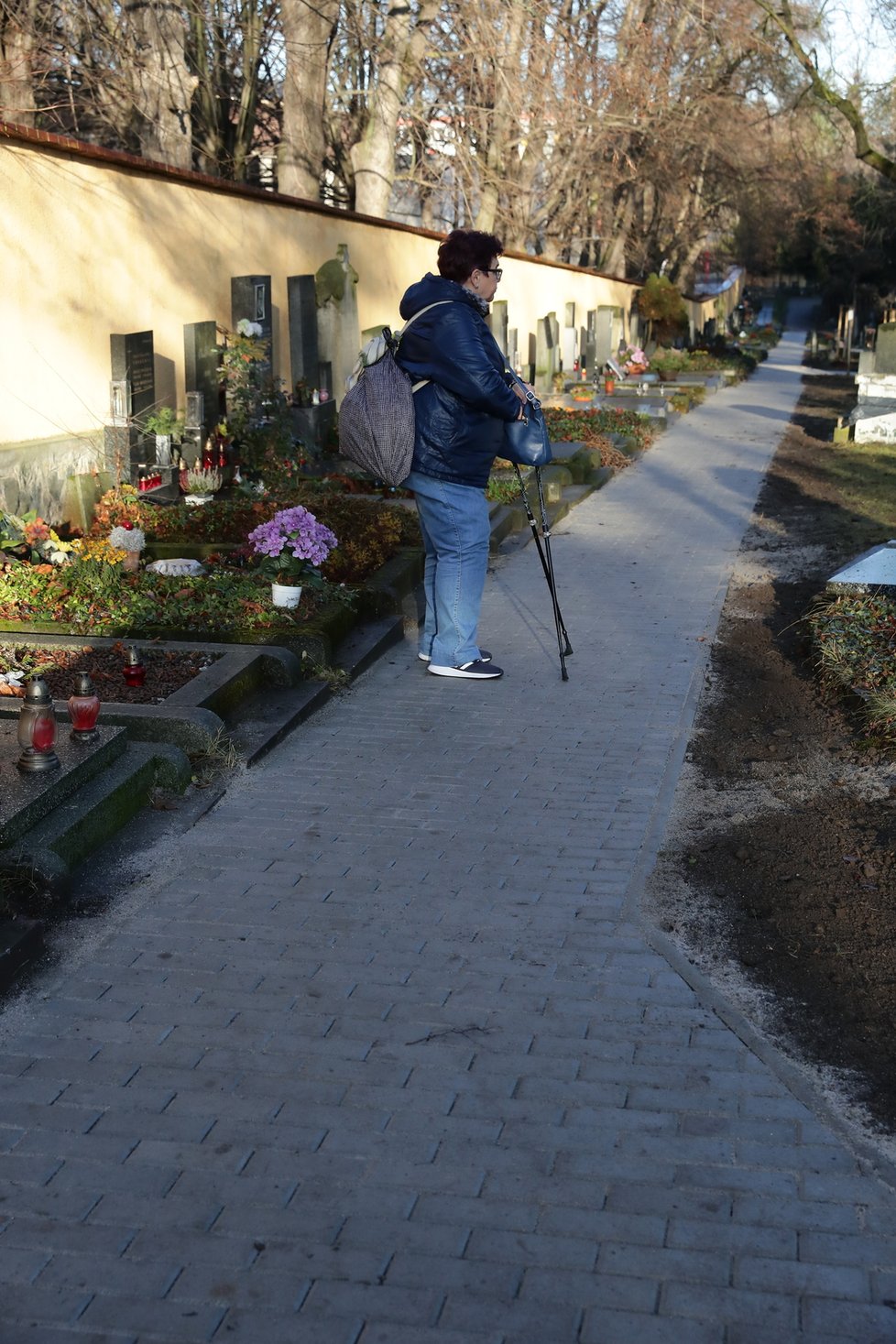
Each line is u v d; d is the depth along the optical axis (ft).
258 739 20.67
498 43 74.02
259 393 41.63
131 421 35.99
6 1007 13.23
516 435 24.07
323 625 24.93
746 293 318.86
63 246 34.01
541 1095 11.76
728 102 111.14
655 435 69.67
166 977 13.84
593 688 24.41
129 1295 9.37
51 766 16.84
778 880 16.25
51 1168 10.73
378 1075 12.07
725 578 34.45
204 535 31.30
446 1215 10.18
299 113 67.41
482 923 15.05
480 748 21.03
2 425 31.68
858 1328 9.04
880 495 49.11
